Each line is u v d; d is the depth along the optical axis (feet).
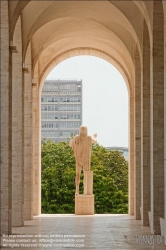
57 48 152.76
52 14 117.29
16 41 114.32
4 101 90.79
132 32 117.70
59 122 616.39
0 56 91.56
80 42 152.05
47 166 234.79
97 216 145.79
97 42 151.64
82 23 133.28
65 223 118.73
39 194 155.74
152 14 96.73
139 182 131.54
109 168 252.83
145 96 114.01
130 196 152.25
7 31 91.97
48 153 241.76
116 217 141.18
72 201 220.23
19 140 113.91
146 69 113.91
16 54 114.73
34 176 153.48
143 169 113.80
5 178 90.48
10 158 92.22
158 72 96.68
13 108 114.42
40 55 149.79
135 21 113.91
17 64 114.73
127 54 140.15
